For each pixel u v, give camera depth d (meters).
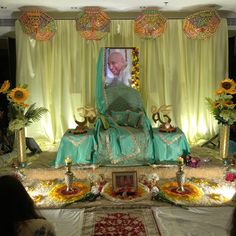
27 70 5.25
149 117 5.49
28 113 4.53
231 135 5.44
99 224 3.11
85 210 3.40
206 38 5.19
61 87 5.41
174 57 5.37
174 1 4.59
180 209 3.38
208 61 5.44
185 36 5.31
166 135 4.48
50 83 5.41
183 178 3.78
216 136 5.30
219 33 5.34
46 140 5.52
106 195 3.67
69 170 3.80
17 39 5.14
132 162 4.40
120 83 5.17
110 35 5.25
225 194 3.76
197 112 5.60
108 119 4.62
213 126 5.62
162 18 4.98
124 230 3.00
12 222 1.35
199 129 5.65
